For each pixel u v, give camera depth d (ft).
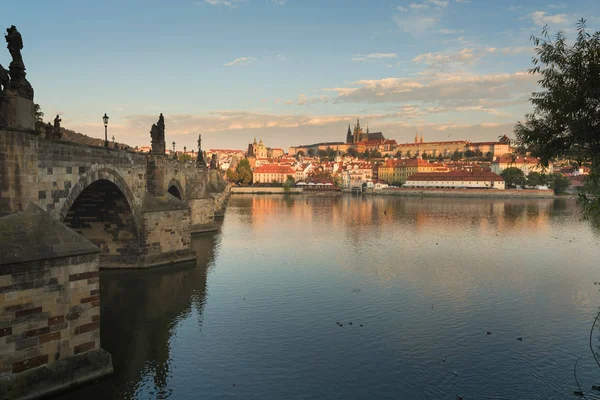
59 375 97.40
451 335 141.59
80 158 138.00
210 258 247.50
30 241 95.55
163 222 215.10
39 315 94.73
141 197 208.85
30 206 103.60
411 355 126.52
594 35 84.74
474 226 423.23
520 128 95.76
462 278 213.46
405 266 238.89
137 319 150.51
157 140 253.24
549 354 128.06
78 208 191.42
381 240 329.52
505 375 115.24
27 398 93.09
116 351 124.77
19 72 102.99
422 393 106.52
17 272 91.61
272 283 199.00
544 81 89.66
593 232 380.17
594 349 131.03
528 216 526.57
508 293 188.03
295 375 114.21
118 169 175.42
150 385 107.55
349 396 104.53
